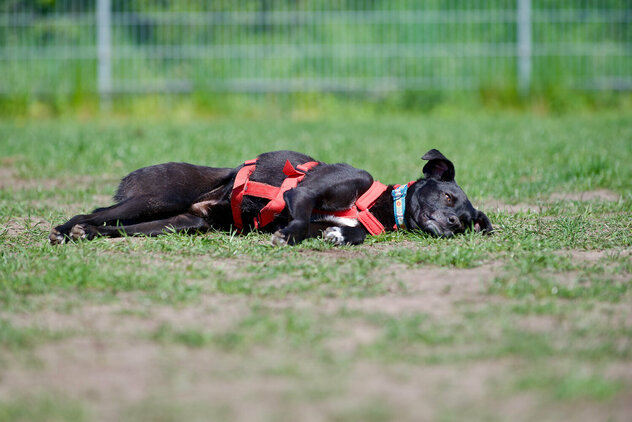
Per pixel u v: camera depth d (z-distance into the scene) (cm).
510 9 2688
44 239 834
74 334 518
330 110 2652
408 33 2683
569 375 451
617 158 1442
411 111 2708
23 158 1505
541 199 1112
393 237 841
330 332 516
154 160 1431
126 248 778
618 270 686
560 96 2625
